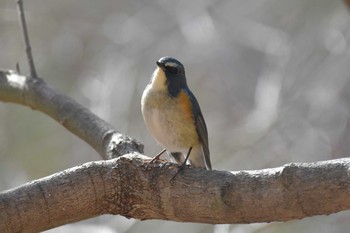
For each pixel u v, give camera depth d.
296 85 15.33
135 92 15.46
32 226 4.91
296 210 4.55
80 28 16.98
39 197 4.90
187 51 16.22
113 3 17.41
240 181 4.74
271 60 15.23
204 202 4.87
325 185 4.41
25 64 16.45
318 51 15.91
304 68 15.62
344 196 4.38
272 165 14.27
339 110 15.12
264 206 4.64
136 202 5.11
